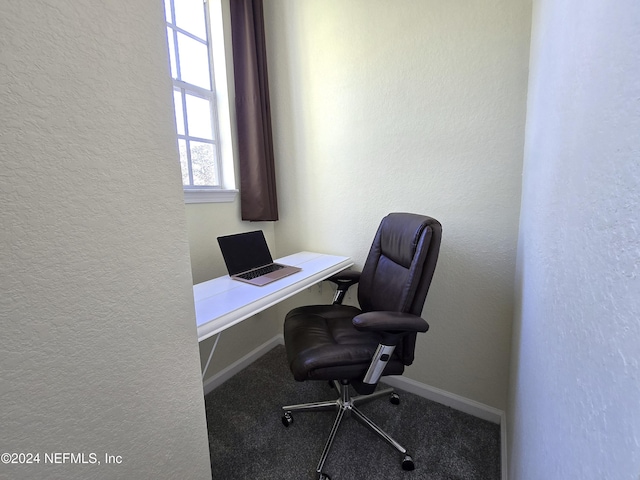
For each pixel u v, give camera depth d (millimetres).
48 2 416
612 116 335
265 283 1353
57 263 450
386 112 1560
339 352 1155
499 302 1409
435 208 1498
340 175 1771
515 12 1195
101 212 495
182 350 663
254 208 1836
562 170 548
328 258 1785
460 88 1353
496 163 1321
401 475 1225
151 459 615
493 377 1478
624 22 311
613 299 309
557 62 639
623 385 275
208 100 1773
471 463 1271
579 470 369
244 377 1896
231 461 1300
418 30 1411
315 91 1756
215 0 1688
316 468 1259
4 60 383
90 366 502
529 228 950
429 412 1569
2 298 401
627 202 288
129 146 527
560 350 486
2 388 411
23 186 408
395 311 1167
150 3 547
